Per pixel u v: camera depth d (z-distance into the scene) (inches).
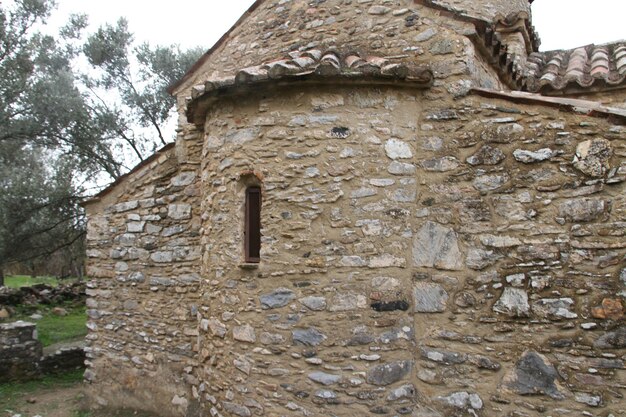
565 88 220.1
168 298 261.4
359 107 179.0
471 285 170.2
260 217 186.5
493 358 165.3
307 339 173.3
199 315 214.1
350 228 174.9
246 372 183.2
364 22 204.4
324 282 173.9
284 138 183.0
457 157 175.8
